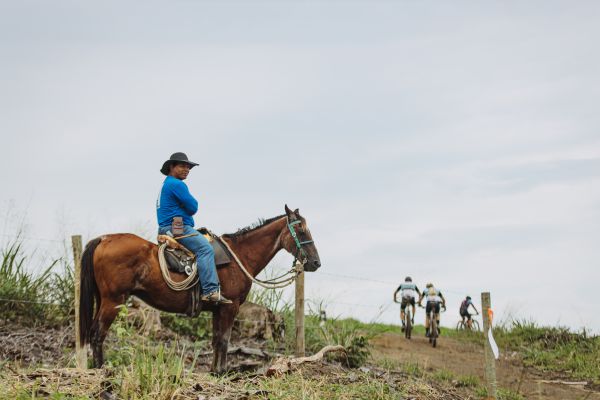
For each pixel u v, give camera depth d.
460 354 16.66
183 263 9.25
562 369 15.34
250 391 7.19
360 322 14.91
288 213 10.46
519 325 19.09
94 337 8.62
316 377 8.61
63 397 6.23
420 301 18.83
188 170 9.77
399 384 9.38
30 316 11.56
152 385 6.68
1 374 7.06
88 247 8.83
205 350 11.83
